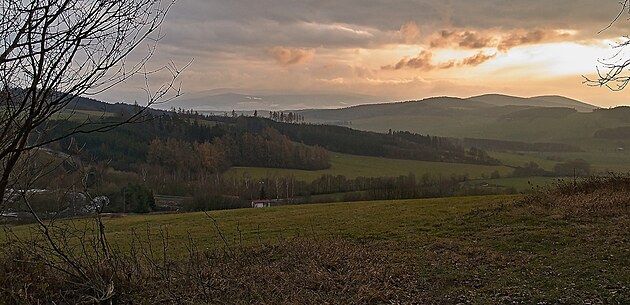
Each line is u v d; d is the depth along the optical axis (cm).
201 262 1065
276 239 1582
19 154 465
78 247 843
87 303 726
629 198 1697
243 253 1219
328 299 916
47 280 750
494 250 1290
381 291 969
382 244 1429
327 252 1248
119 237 1922
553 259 1134
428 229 1616
